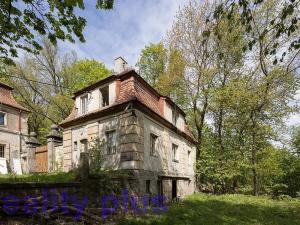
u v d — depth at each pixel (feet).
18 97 102.17
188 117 97.55
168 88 87.04
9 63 28.25
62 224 26.71
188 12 83.20
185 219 35.83
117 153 48.73
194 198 62.64
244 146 83.82
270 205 55.98
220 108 84.17
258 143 81.66
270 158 77.36
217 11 18.88
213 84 86.28
